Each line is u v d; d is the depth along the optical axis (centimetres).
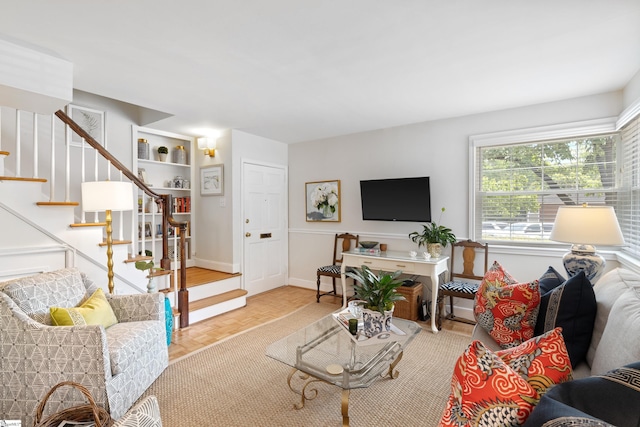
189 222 484
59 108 246
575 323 162
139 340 214
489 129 351
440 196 381
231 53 220
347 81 269
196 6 168
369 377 180
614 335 132
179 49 215
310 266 496
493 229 356
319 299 435
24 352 180
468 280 367
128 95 302
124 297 247
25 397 180
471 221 360
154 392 222
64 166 351
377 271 373
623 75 258
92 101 374
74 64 235
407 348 293
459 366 98
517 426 87
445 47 213
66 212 271
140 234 426
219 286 407
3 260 244
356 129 428
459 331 333
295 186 509
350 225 454
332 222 470
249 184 457
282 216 511
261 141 474
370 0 164
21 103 235
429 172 388
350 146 451
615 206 297
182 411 203
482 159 363
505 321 187
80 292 232
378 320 213
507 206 349
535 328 182
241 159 445
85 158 367
